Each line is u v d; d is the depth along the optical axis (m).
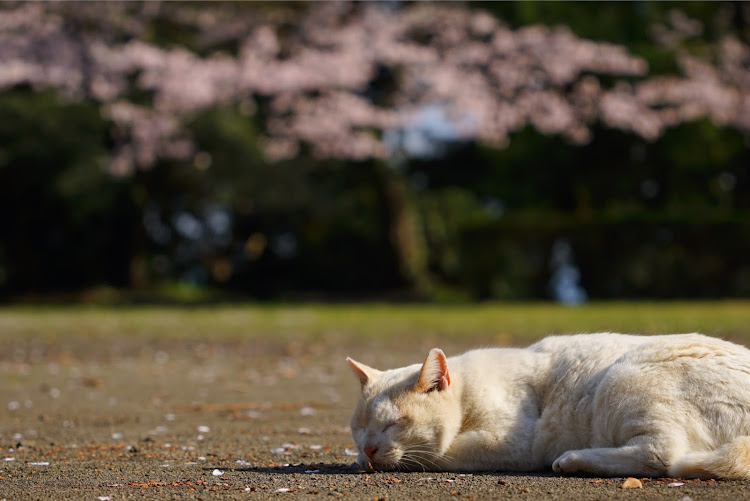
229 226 30.95
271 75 20.86
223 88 21.17
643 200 28.00
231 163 25.12
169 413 7.10
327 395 8.02
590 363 4.30
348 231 30.58
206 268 31.78
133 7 20.80
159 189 27.70
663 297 21.62
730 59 23.66
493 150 26.48
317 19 22.19
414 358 10.65
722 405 3.80
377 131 25.08
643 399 3.90
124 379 9.35
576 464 3.97
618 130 25.00
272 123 23.42
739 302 19.80
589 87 22.53
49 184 25.86
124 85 21.00
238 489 3.94
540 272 22.11
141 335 13.89
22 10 20.25
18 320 17.05
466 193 30.69
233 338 13.36
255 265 31.66
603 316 14.77
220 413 7.07
